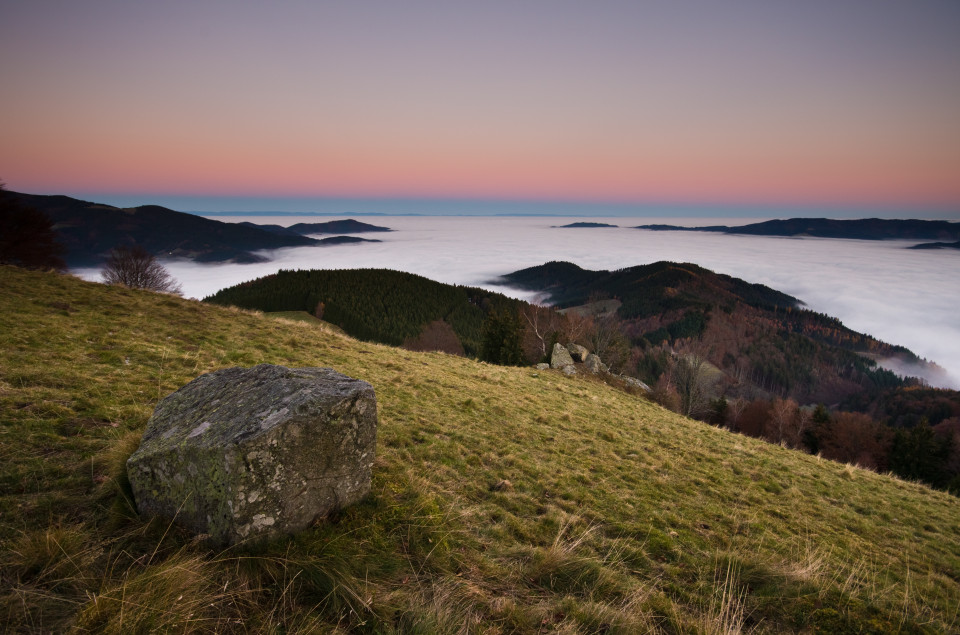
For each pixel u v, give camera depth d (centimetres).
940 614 597
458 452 890
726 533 767
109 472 495
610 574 523
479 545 540
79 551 367
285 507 426
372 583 416
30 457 504
